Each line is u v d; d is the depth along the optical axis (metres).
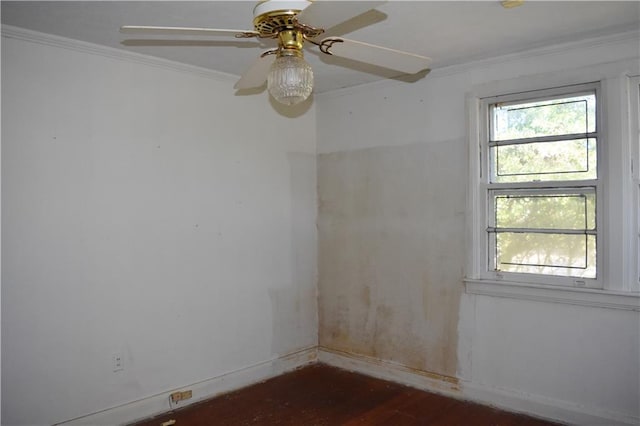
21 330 2.61
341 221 4.09
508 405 3.18
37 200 2.66
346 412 3.19
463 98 3.36
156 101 3.17
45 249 2.69
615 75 2.75
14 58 2.58
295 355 4.07
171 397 3.21
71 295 2.79
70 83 2.79
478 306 3.31
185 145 3.33
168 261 3.23
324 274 4.22
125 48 2.92
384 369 3.80
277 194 3.95
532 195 3.12
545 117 3.06
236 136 3.64
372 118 3.87
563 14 2.46
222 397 3.45
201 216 3.42
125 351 3.02
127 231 3.03
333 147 4.14
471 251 3.31
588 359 2.88
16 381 2.60
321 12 1.55
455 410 3.20
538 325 3.06
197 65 3.32
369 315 3.90
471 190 3.30
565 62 2.94
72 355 2.80
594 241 2.88
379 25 2.58
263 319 3.82
